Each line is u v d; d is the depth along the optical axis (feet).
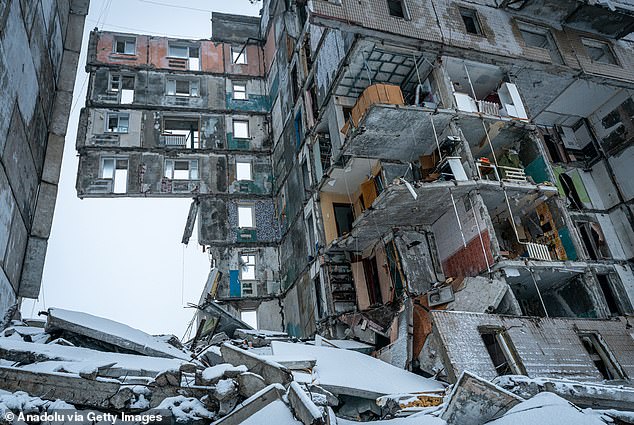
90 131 86.02
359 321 55.26
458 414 21.65
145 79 93.25
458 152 58.18
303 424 19.89
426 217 59.98
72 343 35.83
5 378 23.76
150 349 35.88
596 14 69.51
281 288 82.79
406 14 59.31
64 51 78.38
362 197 67.41
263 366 26.12
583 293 56.29
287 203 83.20
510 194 58.13
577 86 71.61
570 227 57.93
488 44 62.85
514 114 61.36
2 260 51.29
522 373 37.65
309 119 73.72
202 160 89.61
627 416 21.06
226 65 100.01
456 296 48.85
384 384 33.50
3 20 48.19
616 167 76.28
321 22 53.11
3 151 50.14
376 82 63.77
